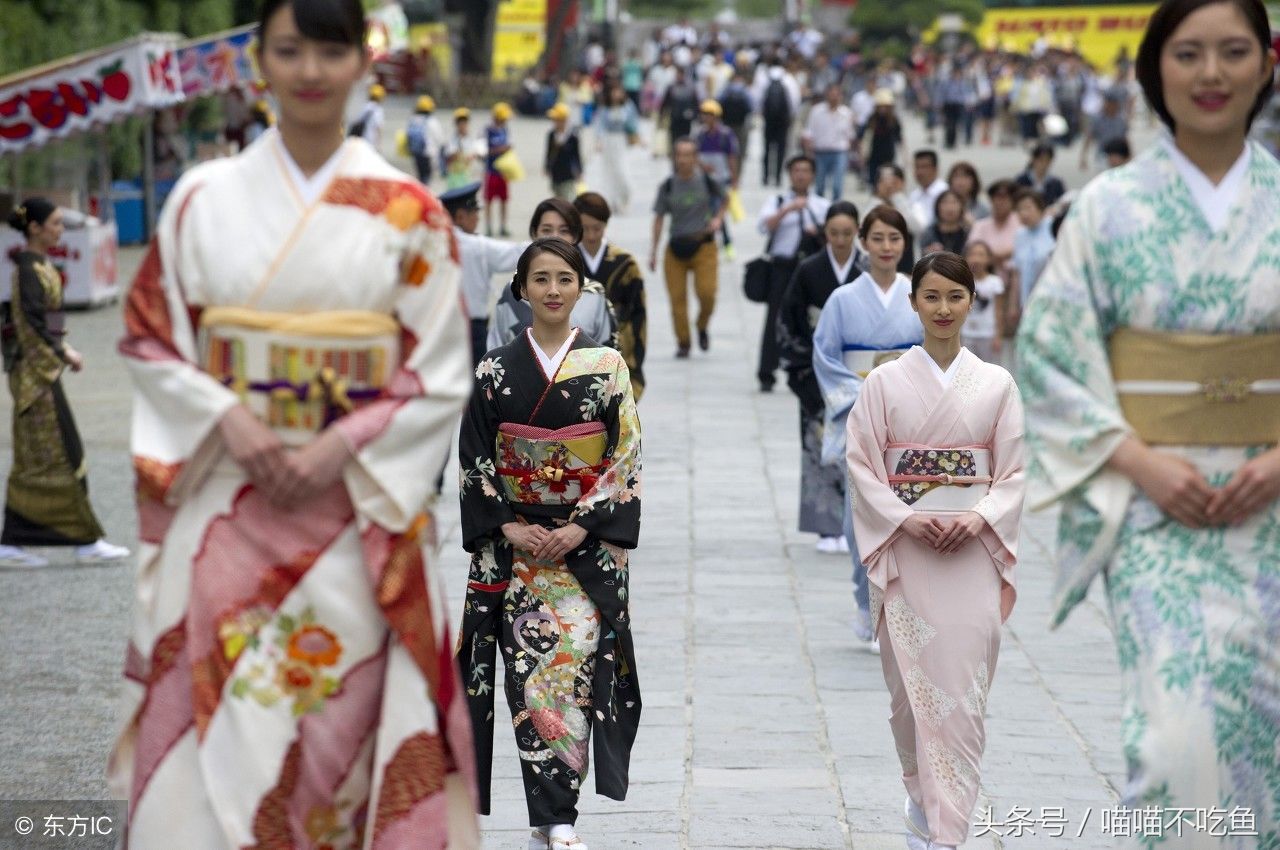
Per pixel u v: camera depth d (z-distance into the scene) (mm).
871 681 21078
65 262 53938
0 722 19328
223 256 10578
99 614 24094
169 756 10680
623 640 15305
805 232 40469
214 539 10664
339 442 10508
